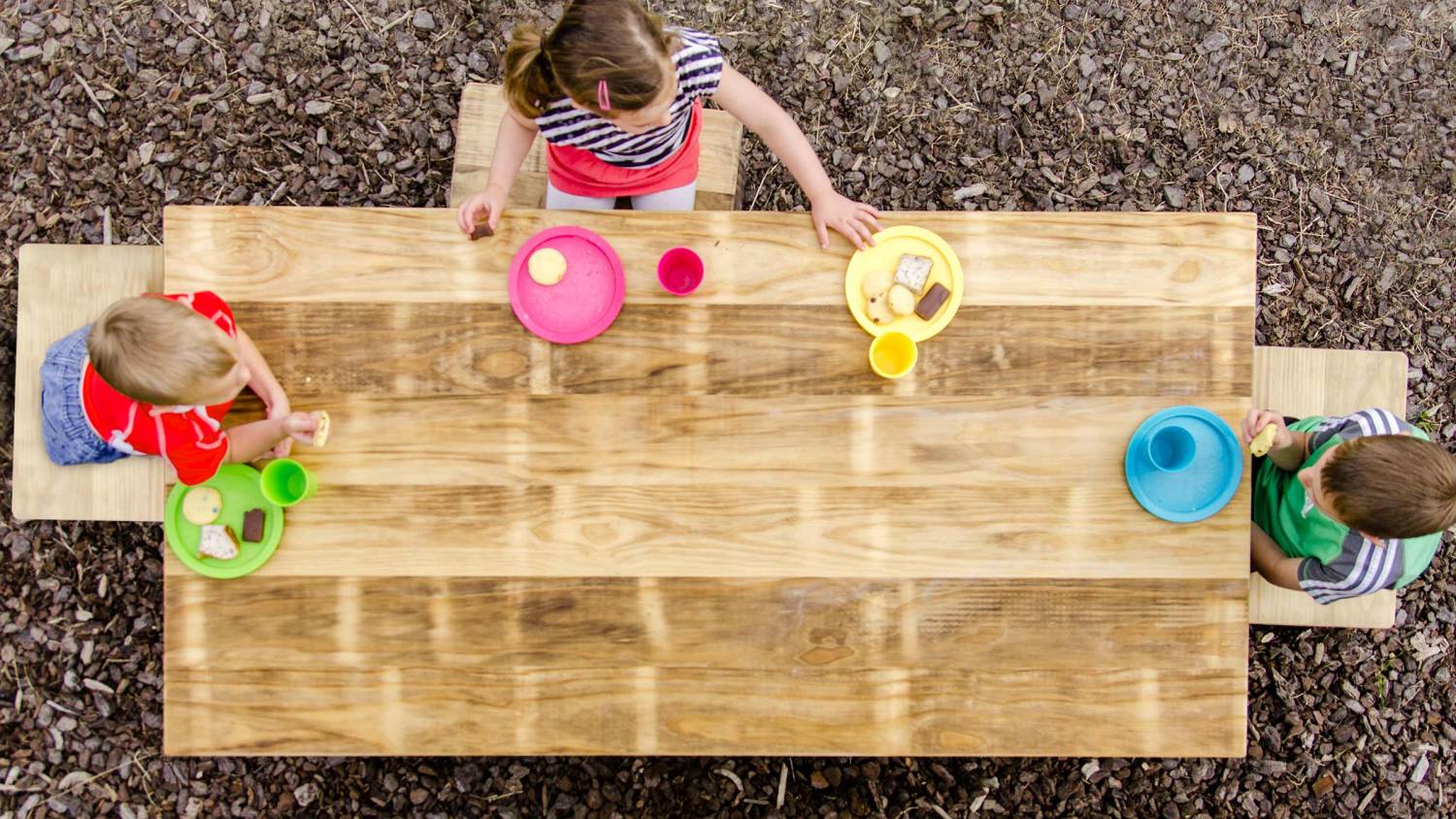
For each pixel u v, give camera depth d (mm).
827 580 1691
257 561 1666
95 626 2385
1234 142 2611
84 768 2348
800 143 1819
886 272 1715
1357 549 1798
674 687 1689
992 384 1712
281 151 2533
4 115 2529
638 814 2348
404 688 1684
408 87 2559
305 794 2342
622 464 1701
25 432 1899
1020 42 2631
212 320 1604
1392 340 2561
